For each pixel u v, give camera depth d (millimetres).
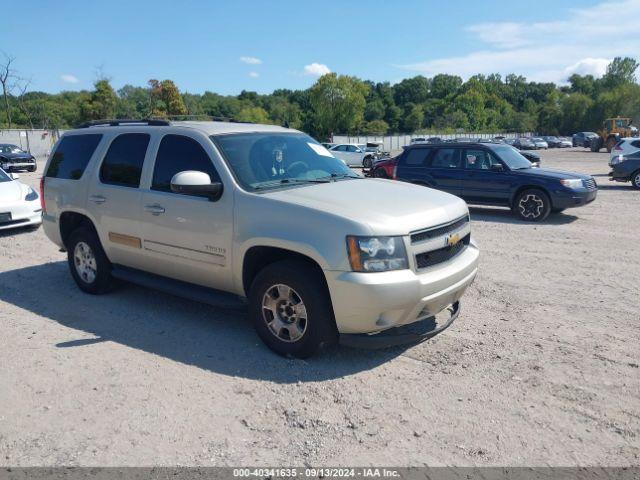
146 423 3400
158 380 3975
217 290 4879
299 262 4160
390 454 3078
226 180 4539
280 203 4203
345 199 4277
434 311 4246
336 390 3812
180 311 5473
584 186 10961
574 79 145875
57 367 4199
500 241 9039
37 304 5766
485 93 134125
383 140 71875
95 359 4344
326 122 93188
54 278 6805
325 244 3902
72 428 3357
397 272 3865
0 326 5105
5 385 3916
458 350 4477
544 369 4125
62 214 6125
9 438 3262
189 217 4734
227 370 4133
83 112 69188
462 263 4430
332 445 3164
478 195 11773
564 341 4668
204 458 3045
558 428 3332
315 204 4117
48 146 53188
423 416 3469
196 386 3879
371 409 3557
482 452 3092
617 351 4457
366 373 4070
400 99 153500
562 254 8031
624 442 3188
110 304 5715
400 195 4555
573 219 11297
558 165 29641
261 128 5367
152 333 4898
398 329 4867
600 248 8422
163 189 5012
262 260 4512
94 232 5844
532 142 55031
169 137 5109
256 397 3719
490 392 3773
